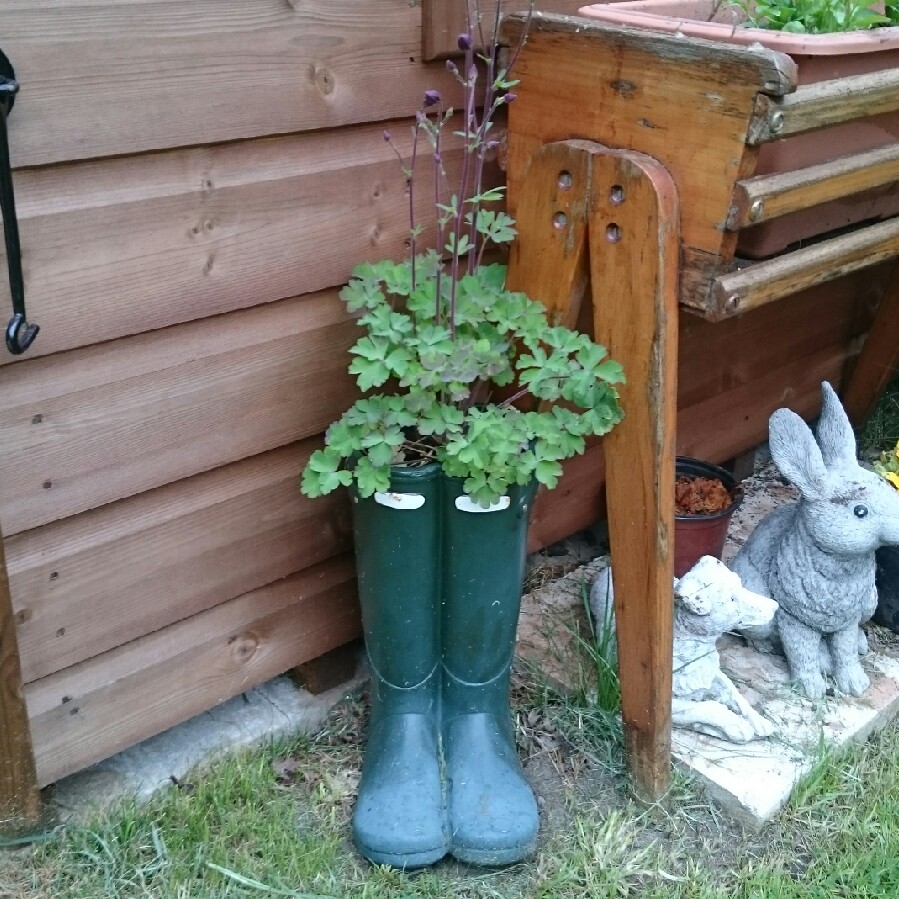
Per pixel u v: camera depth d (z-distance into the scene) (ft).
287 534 5.02
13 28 3.35
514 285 4.76
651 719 4.86
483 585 4.66
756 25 5.02
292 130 4.18
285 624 5.23
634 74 4.10
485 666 4.92
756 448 8.06
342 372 4.86
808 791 5.07
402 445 4.71
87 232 3.77
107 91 3.62
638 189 4.10
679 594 5.18
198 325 4.27
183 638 4.82
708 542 6.17
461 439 4.20
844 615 5.53
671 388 4.35
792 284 4.49
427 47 4.49
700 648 5.30
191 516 4.60
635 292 4.25
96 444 4.12
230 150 4.07
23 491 3.98
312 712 5.50
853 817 5.03
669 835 4.91
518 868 4.71
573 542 7.20
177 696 4.88
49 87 3.49
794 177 4.15
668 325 4.23
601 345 4.42
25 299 3.68
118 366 4.08
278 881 4.51
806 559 5.53
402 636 4.79
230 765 5.04
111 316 3.94
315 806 4.97
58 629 4.33
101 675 4.57
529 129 4.60
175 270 4.06
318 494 4.27
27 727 4.26
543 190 4.48
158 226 3.95
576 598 6.36
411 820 4.62
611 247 4.28
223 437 4.53
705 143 3.97
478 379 4.75
